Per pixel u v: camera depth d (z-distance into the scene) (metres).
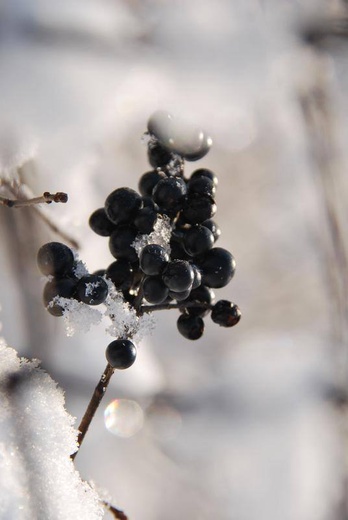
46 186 0.47
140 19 0.46
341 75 0.61
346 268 0.71
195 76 0.46
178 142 0.37
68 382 0.54
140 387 0.68
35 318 0.50
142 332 0.35
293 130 0.71
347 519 0.71
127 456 0.70
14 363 0.35
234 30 0.47
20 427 0.34
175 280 0.34
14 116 0.42
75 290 0.35
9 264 0.49
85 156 0.48
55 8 0.43
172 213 0.36
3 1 0.42
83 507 0.34
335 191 0.71
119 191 0.36
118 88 0.44
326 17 0.51
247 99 0.48
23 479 0.34
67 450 0.35
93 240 0.53
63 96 0.43
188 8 0.47
